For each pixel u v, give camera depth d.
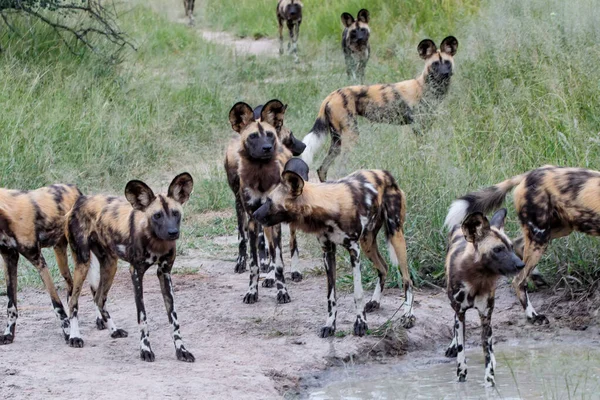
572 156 9.81
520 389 6.60
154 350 7.41
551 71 12.09
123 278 9.68
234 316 8.32
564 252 8.81
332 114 12.38
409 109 12.39
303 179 7.68
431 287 9.13
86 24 18.27
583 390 6.46
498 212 6.96
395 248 8.12
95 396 6.07
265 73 19.84
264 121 8.65
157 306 8.66
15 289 7.66
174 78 18.11
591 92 11.41
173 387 6.33
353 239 7.71
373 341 7.65
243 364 7.06
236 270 9.99
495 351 7.55
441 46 12.51
